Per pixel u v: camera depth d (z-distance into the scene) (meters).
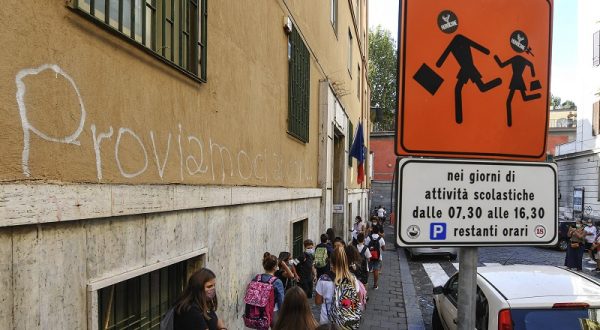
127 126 3.37
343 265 5.15
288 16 8.62
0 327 2.22
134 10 3.49
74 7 2.77
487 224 2.13
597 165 24.44
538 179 2.18
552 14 2.22
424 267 14.76
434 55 2.11
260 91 6.85
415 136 2.11
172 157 4.06
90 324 2.87
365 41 30.64
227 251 5.46
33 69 2.48
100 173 3.04
